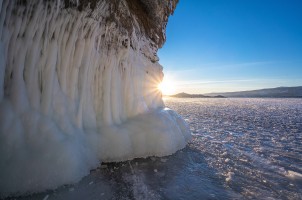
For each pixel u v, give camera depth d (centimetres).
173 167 301
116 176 254
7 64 202
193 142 461
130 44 381
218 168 309
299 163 345
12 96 204
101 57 315
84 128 280
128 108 368
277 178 279
